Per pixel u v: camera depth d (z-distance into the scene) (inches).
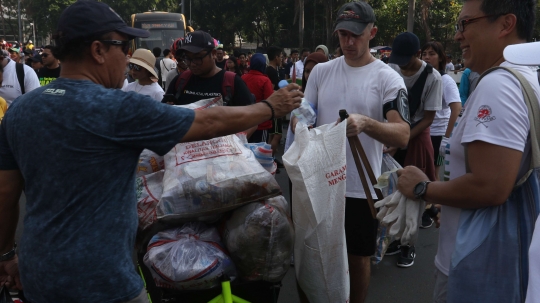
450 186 65.4
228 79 144.3
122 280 62.5
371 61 107.7
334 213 86.2
